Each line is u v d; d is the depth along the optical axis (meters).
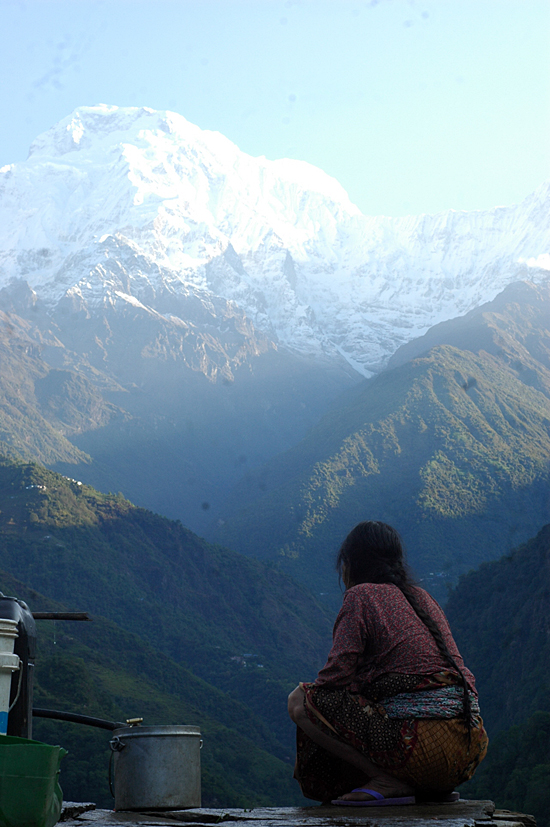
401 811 3.45
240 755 83.75
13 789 2.59
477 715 3.84
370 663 3.85
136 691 92.81
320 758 4.02
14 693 3.36
